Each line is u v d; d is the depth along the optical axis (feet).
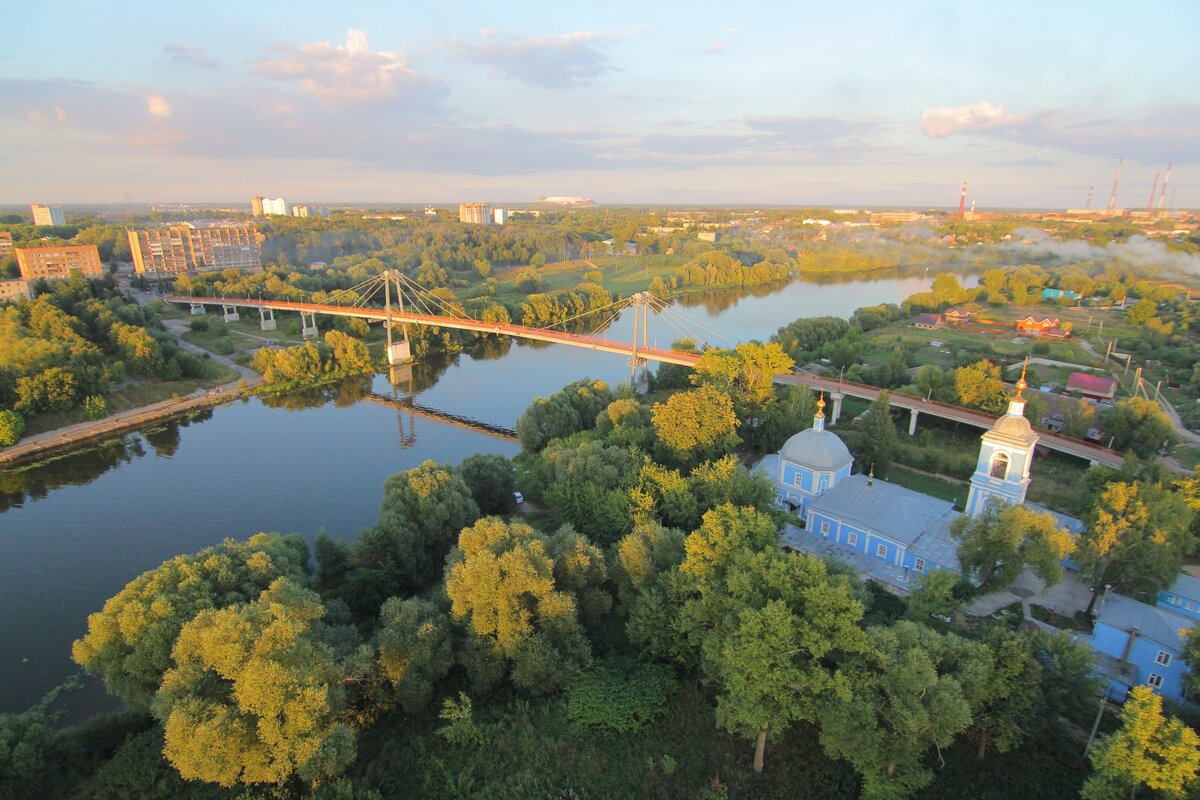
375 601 216.33
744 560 151.64
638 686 158.20
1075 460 327.26
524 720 155.94
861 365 493.77
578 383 390.83
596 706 154.10
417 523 238.48
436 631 164.25
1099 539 190.08
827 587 136.67
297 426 446.19
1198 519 221.87
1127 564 188.55
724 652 138.31
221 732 122.83
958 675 133.08
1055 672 142.31
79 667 204.74
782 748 148.05
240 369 558.97
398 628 163.94
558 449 286.25
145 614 157.89
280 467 370.12
